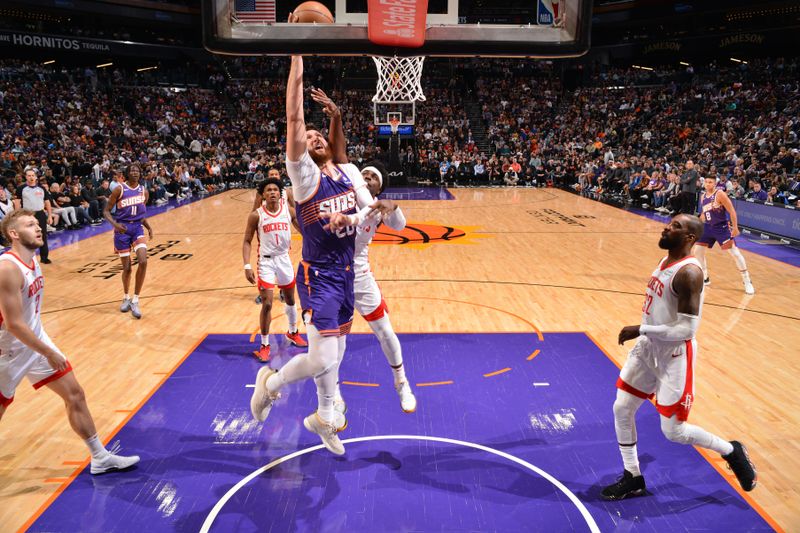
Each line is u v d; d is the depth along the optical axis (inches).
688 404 138.9
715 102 1039.0
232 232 533.6
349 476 154.8
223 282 357.1
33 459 163.3
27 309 145.6
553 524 135.6
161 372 222.1
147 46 1219.2
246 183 974.4
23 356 145.2
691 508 141.7
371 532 132.5
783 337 261.7
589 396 202.1
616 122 1101.7
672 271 136.6
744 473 141.6
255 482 152.2
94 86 1061.1
